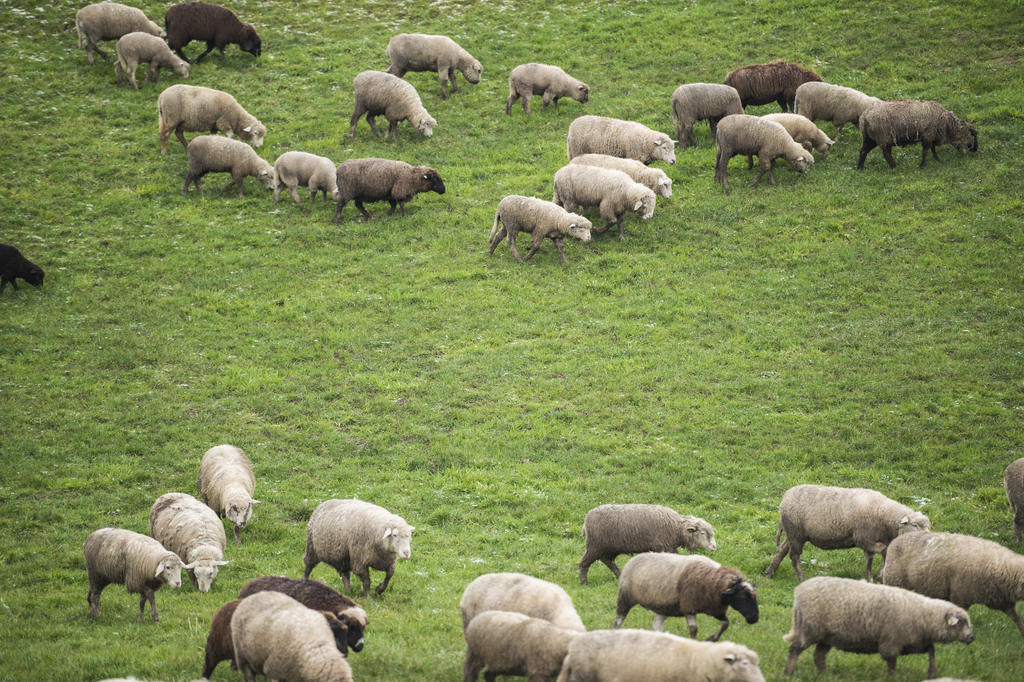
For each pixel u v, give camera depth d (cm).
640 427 7094
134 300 8725
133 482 6278
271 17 14775
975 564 4169
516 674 3572
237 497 5369
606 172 9356
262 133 10881
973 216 9344
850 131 11369
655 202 9631
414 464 6662
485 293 8931
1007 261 8669
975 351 7625
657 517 4778
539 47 13725
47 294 8694
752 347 8025
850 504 4834
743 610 3741
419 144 11375
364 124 11856
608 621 4362
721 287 8838
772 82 11094
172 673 3809
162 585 4597
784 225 9662
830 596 3831
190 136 11569
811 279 8862
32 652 4022
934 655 3816
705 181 10488
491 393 7556
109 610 4691
